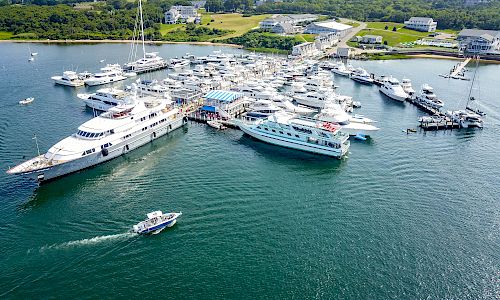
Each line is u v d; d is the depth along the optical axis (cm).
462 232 6762
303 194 7869
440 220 7081
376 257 6106
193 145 10325
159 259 5938
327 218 7056
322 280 5638
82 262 5844
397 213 7269
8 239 6312
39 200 7525
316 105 13725
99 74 16525
